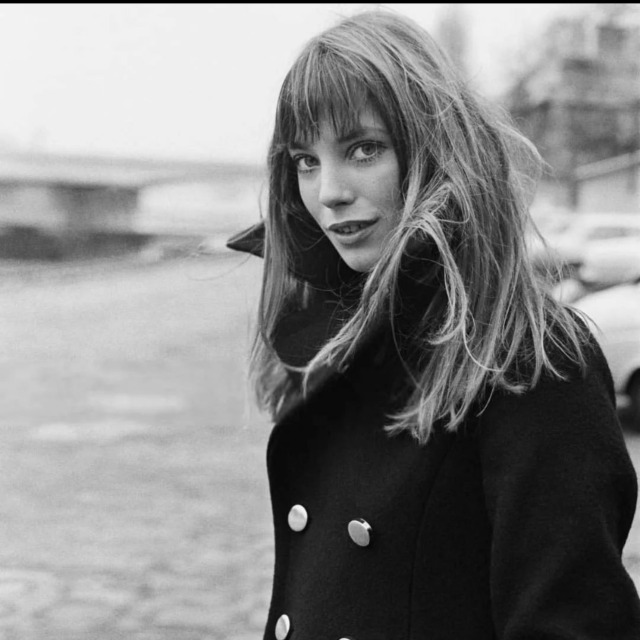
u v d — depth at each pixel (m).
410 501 1.13
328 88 1.18
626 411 7.40
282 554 1.32
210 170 56.28
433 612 1.11
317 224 1.42
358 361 1.21
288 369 1.51
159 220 55.69
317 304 1.46
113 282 30.44
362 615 1.15
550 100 43.00
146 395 10.17
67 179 53.78
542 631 1.00
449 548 1.11
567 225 12.84
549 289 1.20
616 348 7.00
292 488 1.31
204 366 12.41
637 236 11.38
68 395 10.22
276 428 1.30
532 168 1.33
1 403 9.70
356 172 1.20
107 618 4.24
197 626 4.14
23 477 6.71
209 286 27.36
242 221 52.25
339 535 1.20
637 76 43.53
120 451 7.50
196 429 8.33
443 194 1.16
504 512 1.04
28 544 5.24
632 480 1.08
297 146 1.27
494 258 1.15
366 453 1.21
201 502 6.01
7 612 4.31
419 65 1.20
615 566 1.02
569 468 1.04
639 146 42.47
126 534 5.39
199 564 4.89
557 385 1.07
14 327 17.62
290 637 1.23
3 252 43.91
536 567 1.02
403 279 1.17
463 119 1.20
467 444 1.12
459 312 1.12
